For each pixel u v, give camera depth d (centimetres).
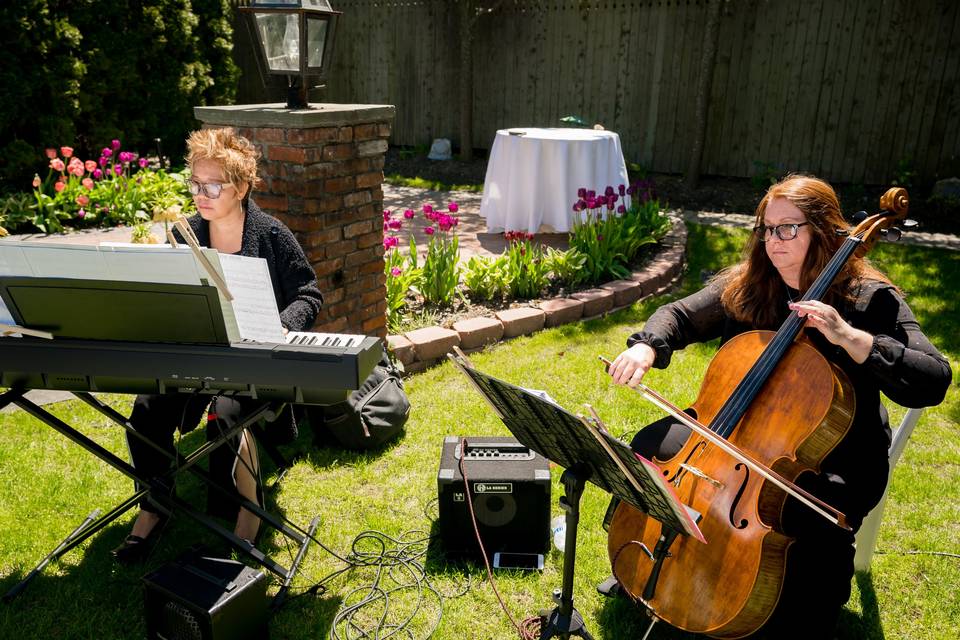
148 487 239
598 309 502
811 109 887
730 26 898
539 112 1052
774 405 205
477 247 653
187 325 199
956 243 686
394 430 334
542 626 229
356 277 390
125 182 688
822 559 204
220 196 254
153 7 850
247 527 267
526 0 1014
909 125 848
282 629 233
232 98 1009
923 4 808
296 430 284
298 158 342
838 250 207
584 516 289
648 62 959
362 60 1156
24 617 234
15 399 221
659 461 226
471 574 257
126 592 246
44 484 298
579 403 378
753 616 193
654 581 203
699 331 248
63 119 754
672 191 888
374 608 243
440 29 1079
